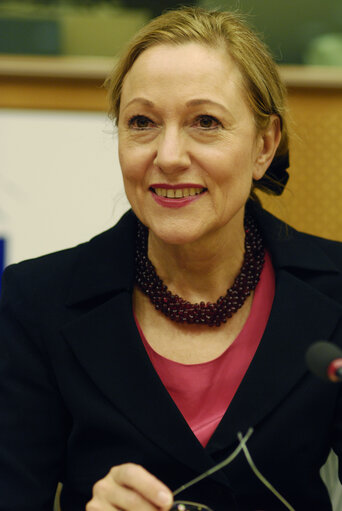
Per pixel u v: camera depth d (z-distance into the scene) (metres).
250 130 1.81
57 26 3.33
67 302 1.92
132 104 1.75
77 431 1.84
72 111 3.34
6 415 1.90
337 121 3.41
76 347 1.86
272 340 1.85
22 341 1.93
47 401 1.92
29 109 3.33
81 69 3.33
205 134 1.74
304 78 3.36
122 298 1.91
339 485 1.97
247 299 1.98
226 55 1.77
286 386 1.80
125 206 3.31
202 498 1.77
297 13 3.35
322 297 1.91
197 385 1.87
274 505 1.81
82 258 2.01
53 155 3.33
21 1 3.34
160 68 1.72
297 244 2.03
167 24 1.79
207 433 1.81
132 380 1.82
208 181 1.76
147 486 1.50
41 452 1.90
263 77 1.84
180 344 1.93
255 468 1.73
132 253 1.99
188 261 1.92
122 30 3.34
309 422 1.81
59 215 3.32
